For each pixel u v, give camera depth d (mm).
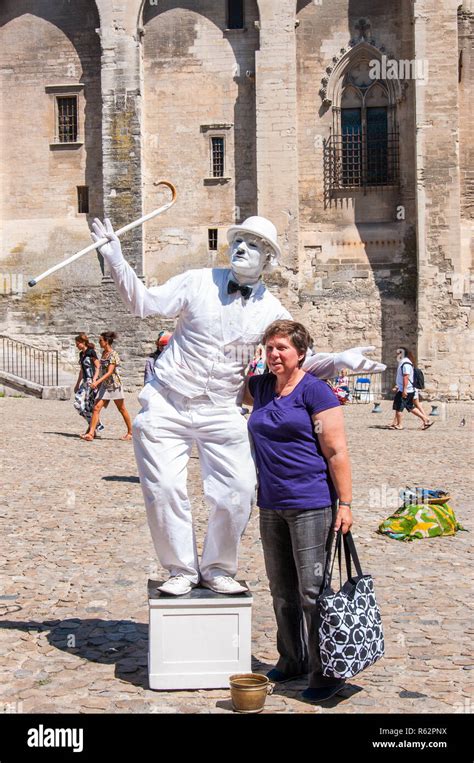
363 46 41500
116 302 42812
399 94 41281
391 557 10555
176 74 42719
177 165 42812
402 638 7645
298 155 42094
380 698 6391
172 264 42781
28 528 11898
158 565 10023
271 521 6719
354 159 41938
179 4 42562
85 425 26281
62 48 43469
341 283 41969
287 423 6488
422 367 40438
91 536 11453
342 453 6430
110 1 41656
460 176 41250
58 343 43250
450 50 39938
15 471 17016
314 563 6445
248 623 6660
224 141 42500
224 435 6863
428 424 26922
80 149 43438
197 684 6590
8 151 43969
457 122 39969
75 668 6949
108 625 7973
